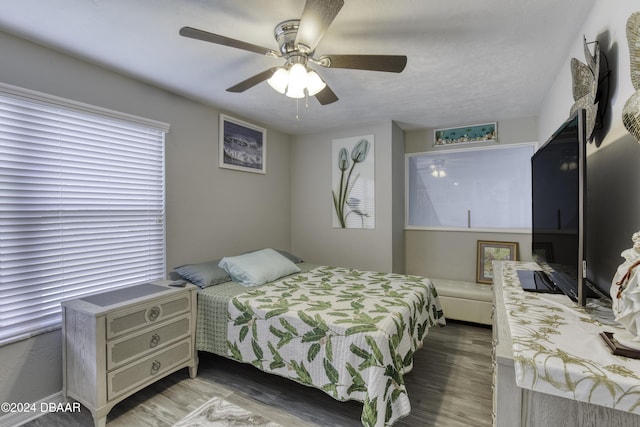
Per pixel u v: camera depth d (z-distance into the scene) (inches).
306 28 53.8
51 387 76.7
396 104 118.7
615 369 30.8
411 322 79.4
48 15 63.6
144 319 76.9
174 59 83.0
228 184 131.4
